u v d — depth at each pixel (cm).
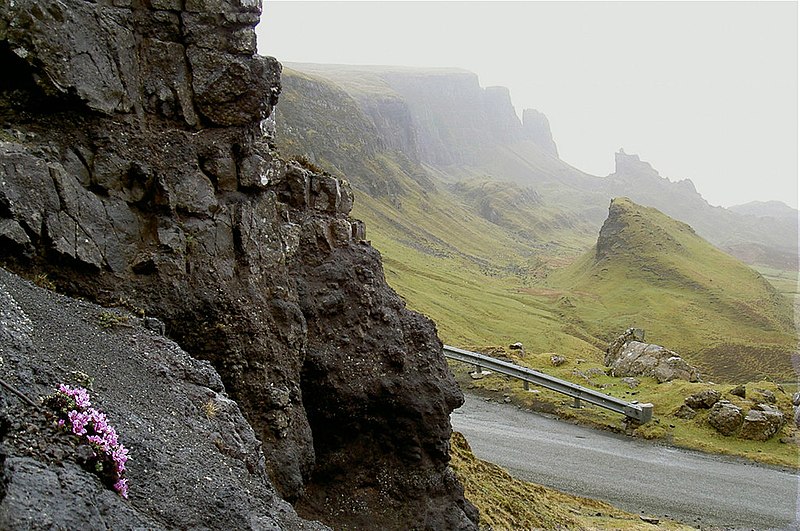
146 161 1226
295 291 1467
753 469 2748
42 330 888
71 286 1092
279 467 1249
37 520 552
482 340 7812
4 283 945
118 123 1212
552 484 2445
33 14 1119
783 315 9944
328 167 19538
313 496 1447
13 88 1134
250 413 1253
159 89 1268
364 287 1598
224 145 1324
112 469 680
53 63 1130
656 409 3475
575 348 9125
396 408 1528
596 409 3456
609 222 15250
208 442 880
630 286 12812
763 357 8475
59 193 1100
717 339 9600
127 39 1243
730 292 11506
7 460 587
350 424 1498
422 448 1552
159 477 747
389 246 14088
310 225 1594
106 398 817
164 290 1181
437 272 13025
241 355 1249
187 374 996
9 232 1022
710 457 2898
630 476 2586
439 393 1586
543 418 3375
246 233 1327
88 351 906
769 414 3156
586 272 15025
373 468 1518
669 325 10419
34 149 1108
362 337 1549
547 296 13350
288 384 1330
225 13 1320
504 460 2639
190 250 1237
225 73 1313
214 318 1230
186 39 1298
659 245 13775
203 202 1270
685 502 2358
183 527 709
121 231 1173
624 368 4338
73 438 670
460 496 1609
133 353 966
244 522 768
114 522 619
